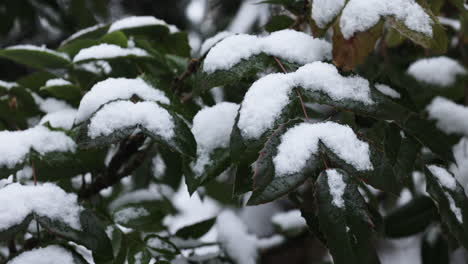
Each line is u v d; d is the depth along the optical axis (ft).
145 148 3.11
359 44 2.63
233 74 2.74
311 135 2.54
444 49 2.64
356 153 2.55
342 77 2.67
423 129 2.81
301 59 2.78
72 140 2.91
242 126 2.59
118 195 3.62
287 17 3.19
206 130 2.78
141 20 3.24
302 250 4.61
